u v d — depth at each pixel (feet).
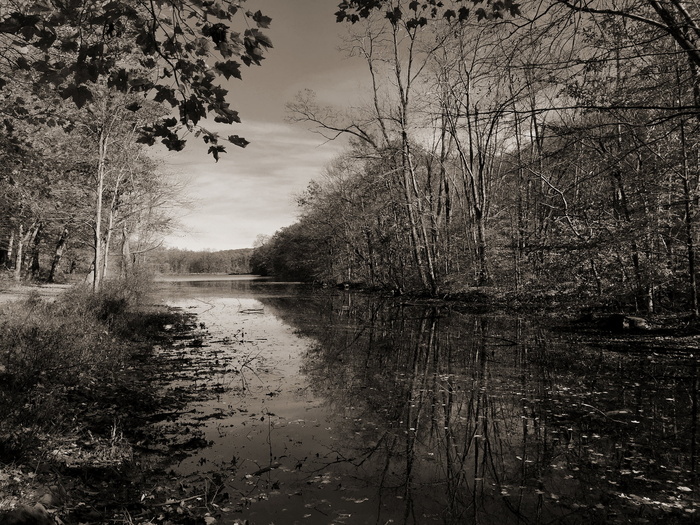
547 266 62.28
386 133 87.76
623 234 43.14
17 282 78.18
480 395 25.21
